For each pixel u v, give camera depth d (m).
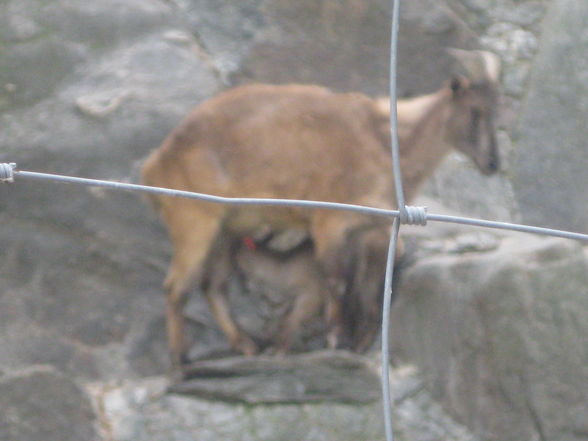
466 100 21.72
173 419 20.28
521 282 20.44
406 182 21.47
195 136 20.83
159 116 23.88
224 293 21.55
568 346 20.30
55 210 22.92
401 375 21.39
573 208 24.91
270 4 26.53
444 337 21.16
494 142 21.80
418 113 21.59
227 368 20.66
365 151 20.95
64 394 20.17
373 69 26.03
